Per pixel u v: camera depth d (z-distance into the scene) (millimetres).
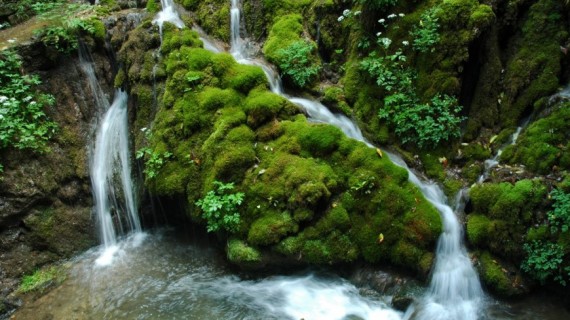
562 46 6137
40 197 6391
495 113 6355
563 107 5723
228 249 5770
